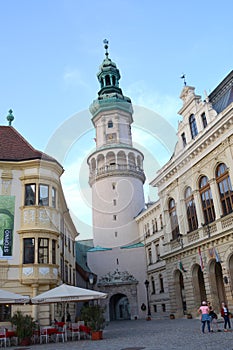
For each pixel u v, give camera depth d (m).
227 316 15.87
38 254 22.06
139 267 44.78
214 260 25.16
